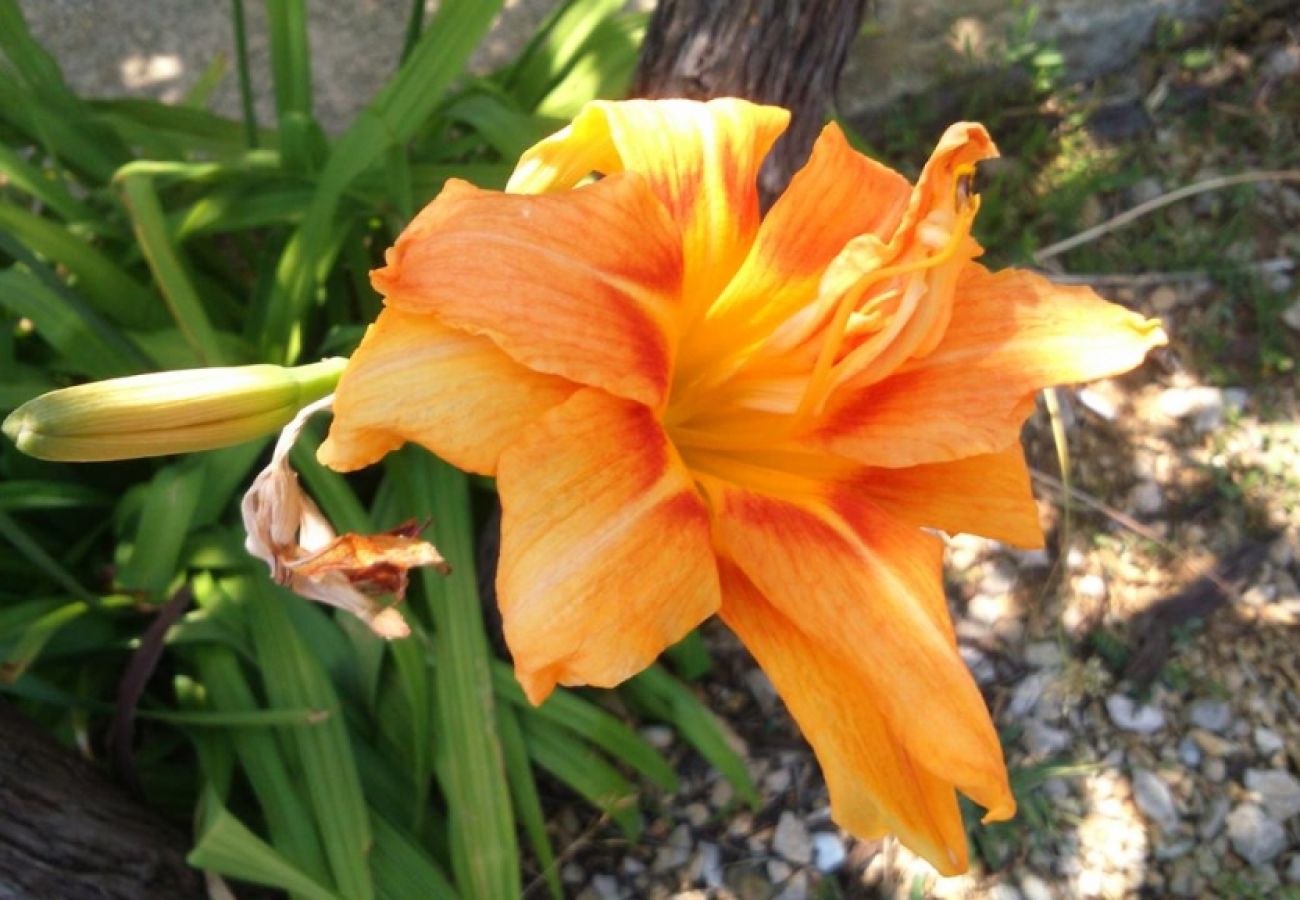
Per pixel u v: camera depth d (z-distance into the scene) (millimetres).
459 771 321
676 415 185
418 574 362
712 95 306
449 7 318
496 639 376
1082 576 430
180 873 319
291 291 344
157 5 515
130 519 344
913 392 178
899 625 167
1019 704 410
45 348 372
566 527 148
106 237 371
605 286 158
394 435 150
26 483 334
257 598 335
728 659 416
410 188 350
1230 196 495
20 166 333
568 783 356
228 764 328
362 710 353
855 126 498
